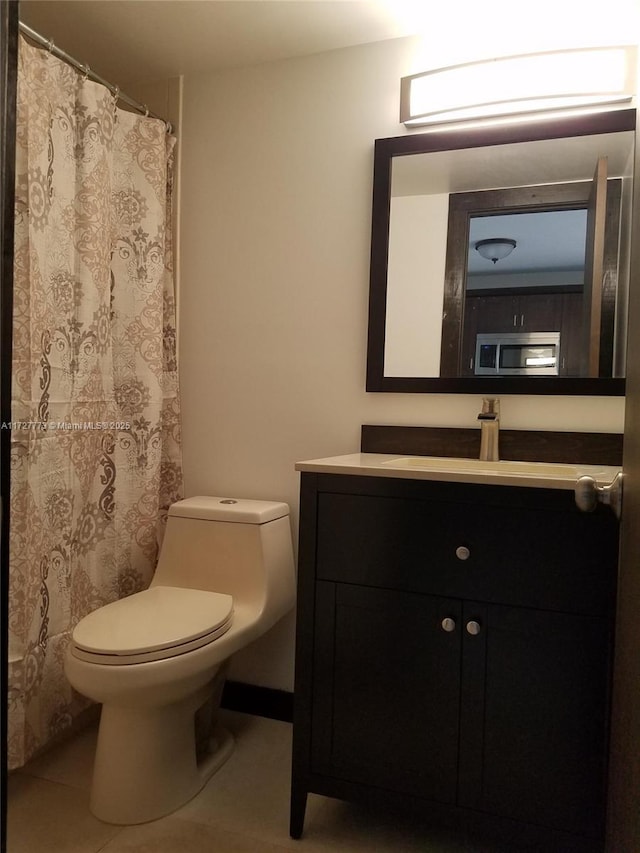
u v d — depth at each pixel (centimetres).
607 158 174
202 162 219
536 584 132
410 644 142
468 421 189
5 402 85
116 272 199
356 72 200
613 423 175
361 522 146
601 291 174
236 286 216
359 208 200
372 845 149
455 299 188
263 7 180
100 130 182
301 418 208
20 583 160
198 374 221
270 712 209
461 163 188
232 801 164
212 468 220
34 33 160
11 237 85
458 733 137
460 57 189
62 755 183
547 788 130
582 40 177
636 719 87
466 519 137
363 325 200
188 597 175
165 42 200
